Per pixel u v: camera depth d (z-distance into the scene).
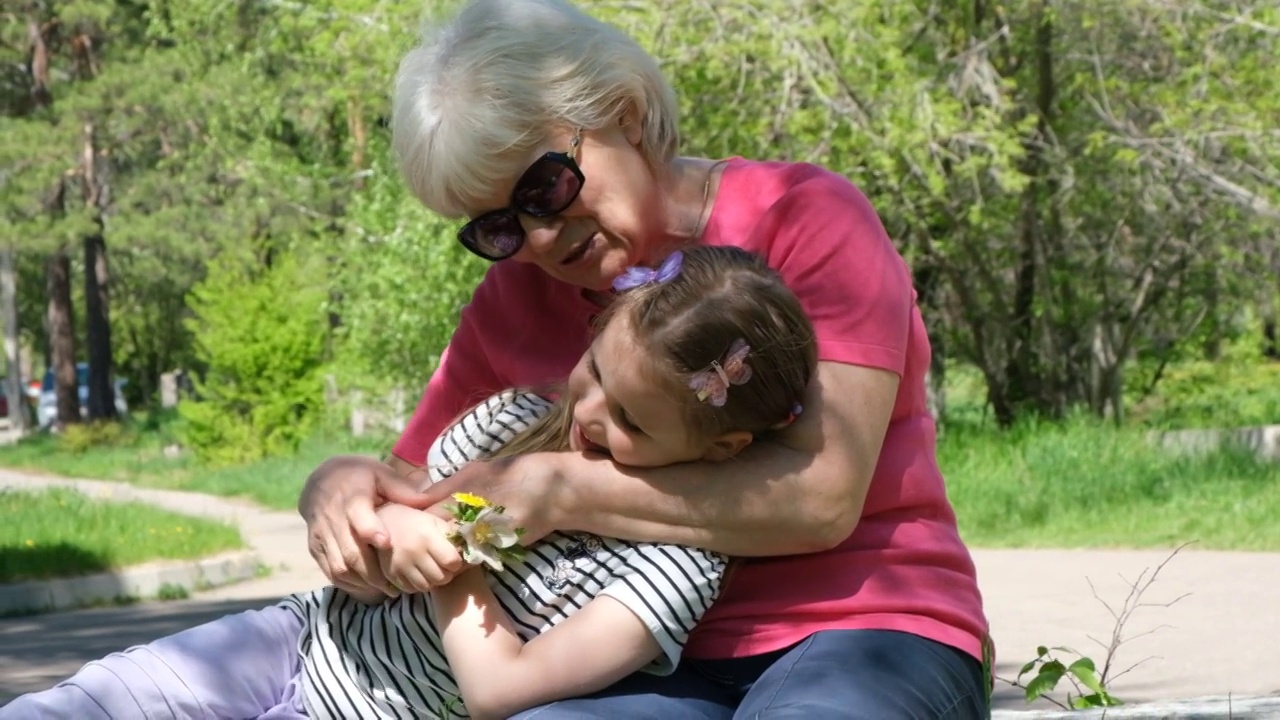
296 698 2.87
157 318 54.62
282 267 32.53
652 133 2.94
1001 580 10.86
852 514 2.67
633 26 17.77
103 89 37.50
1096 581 10.60
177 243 37.66
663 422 2.59
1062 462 16.78
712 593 2.65
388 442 26.50
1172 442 17.61
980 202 18.84
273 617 2.97
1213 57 18.41
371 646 2.77
